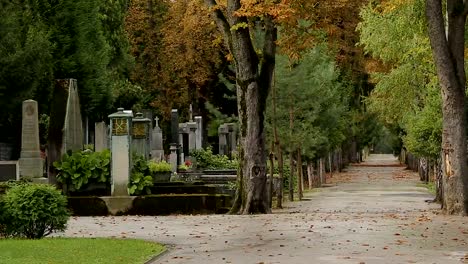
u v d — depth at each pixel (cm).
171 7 7956
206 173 4944
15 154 5738
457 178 2928
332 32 3319
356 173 9112
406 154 10494
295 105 4559
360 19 4856
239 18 3147
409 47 3894
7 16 5338
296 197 4938
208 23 7038
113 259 1641
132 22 8231
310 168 6116
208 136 7881
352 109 7606
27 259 1591
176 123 5978
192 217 2861
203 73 7606
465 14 2916
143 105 7662
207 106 6919
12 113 5416
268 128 4578
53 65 5941
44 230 2083
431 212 3122
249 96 3159
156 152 5412
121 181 3175
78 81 6166
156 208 3138
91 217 2950
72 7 6078
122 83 7400
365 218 2717
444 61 2903
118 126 3186
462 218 2700
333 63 5300
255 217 2812
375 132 11844
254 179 3130
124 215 3098
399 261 1614
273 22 3186
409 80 4212
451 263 1584
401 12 3628
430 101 4022
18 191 2055
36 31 5628
